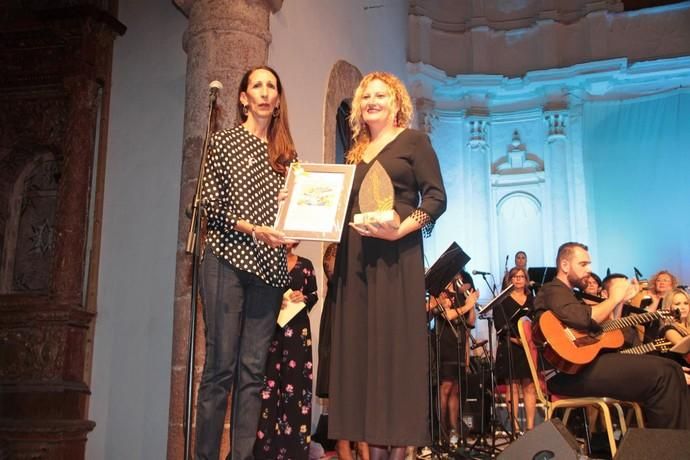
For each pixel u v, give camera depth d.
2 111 5.43
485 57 10.41
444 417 6.00
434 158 2.71
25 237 5.32
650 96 9.92
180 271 4.29
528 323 4.36
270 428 3.83
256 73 3.22
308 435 3.93
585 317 3.97
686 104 9.73
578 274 4.32
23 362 4.86
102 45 5.37
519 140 10.30
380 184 2.60
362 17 7.88
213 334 2.89
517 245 10.09
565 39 10.21
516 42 10.41
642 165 9.78
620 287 4.06
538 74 9.98
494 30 10.48
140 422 4.73
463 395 6.48
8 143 5.39
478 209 10.13
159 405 4.72
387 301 2.56
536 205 10.12
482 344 6.60
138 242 5.04
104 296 5.02
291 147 3.29
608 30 10.04
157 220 5.04
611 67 9.68
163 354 4.80
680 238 9.43
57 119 5.35
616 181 9.84
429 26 10.45
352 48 7.38
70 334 4.87
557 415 5.85
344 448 4.09
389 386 2.50
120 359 4.88
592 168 9.95
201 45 4.54
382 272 2.59
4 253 5.28
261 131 3.22
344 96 6.74
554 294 4.12
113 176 5.20
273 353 3.93
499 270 10.00
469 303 5.79
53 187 5.37
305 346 4.03
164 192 5.06
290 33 5.62
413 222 2.54
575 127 10.09
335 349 2.65
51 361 4.82
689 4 9.78
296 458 3.85
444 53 10.48
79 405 4.82
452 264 4.18
